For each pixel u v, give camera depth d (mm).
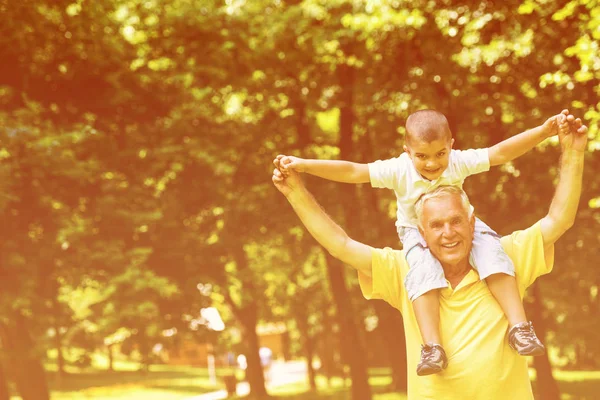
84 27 17375
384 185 3109
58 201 16812
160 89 18906
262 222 21391
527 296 20609
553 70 15086
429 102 17969
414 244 2932
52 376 49000
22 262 15289
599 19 11352
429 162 2955
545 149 17672
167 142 18203
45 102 17500
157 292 16344
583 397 23047
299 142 22453
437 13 14477
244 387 45469
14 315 16062
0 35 15797
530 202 18156
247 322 29578
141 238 17969
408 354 2930
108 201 16547
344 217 21203
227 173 18984
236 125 21141
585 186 16156
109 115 18391
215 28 19688
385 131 20969
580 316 27766
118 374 54156
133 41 20172
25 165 15180
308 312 36125
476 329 2760
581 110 14375
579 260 19844
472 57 14852
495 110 17812
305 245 24969
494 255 2791
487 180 18375
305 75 20406
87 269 16078
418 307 2799
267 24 18984
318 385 43375
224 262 20094
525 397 2795
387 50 17188
